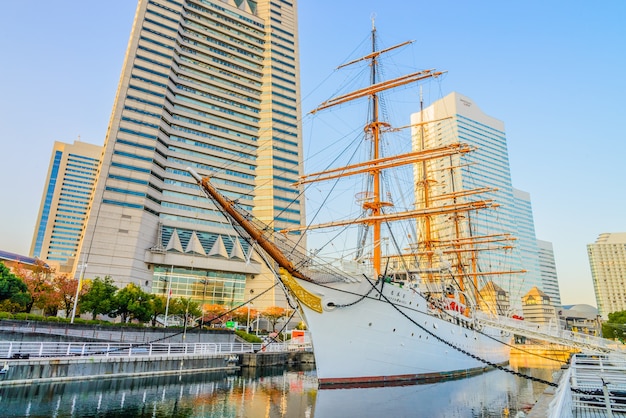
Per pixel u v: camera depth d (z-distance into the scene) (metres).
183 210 92.56
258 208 101.19
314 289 24.53
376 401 21.88
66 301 51.62
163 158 93.75
